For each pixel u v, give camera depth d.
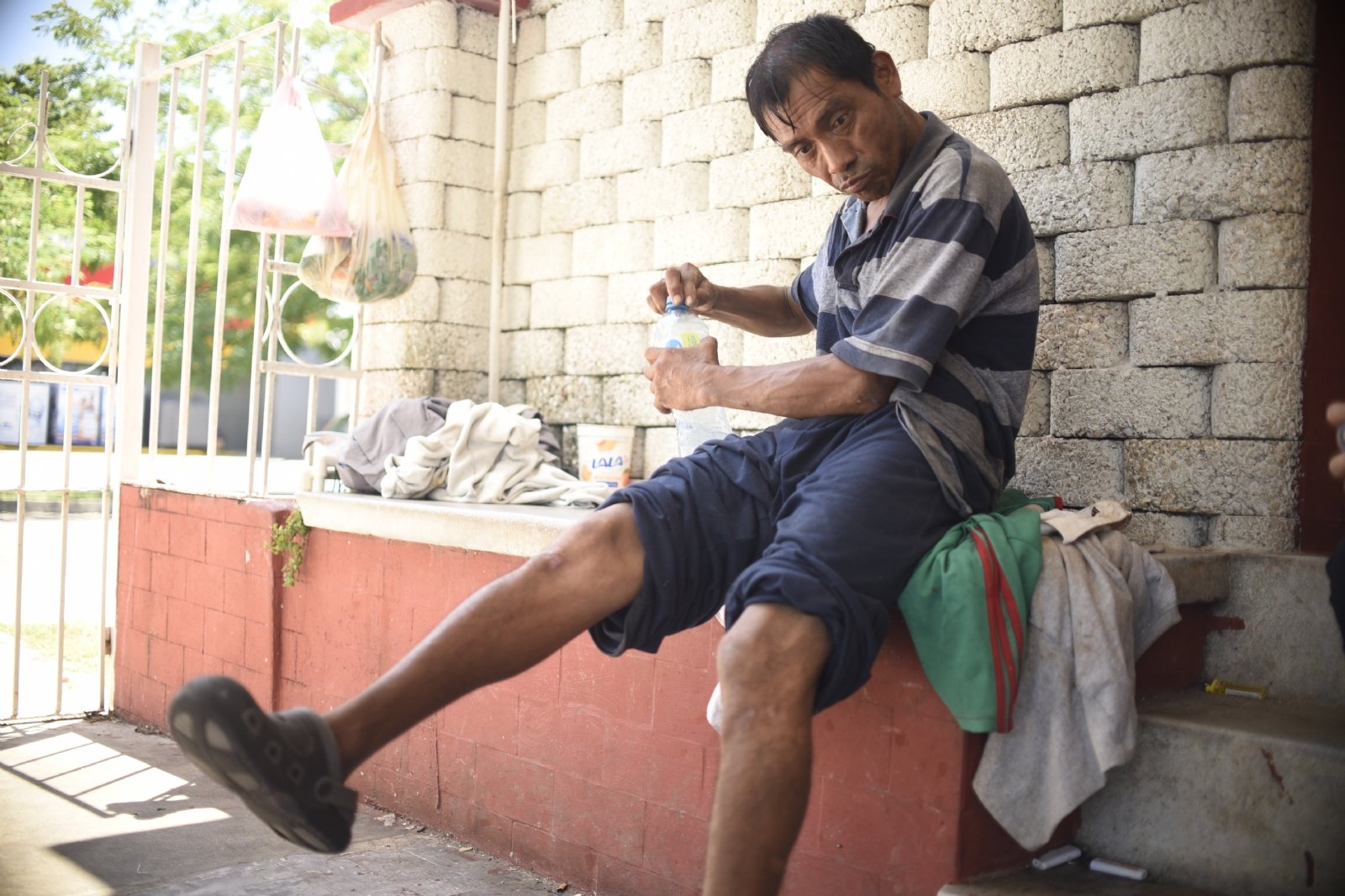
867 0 3.68
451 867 3.23
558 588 2.20
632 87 4.44
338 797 1.91
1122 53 3.10
